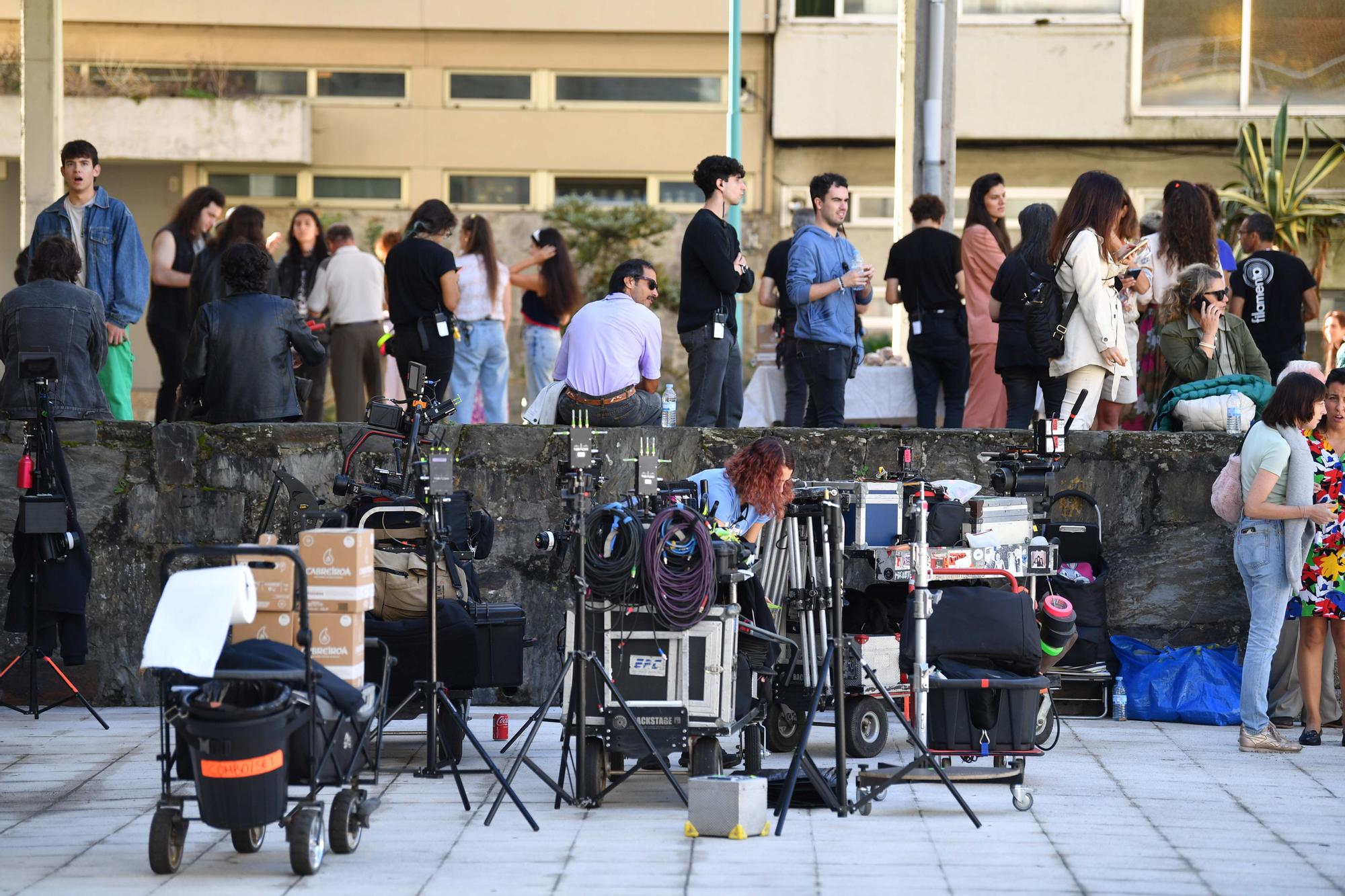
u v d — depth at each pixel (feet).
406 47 180.34
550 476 79.15
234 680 47.67
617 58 179.93
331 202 180.75
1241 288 91.76
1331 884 46.24
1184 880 46.55
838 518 55.72
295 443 79.25
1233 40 173.47
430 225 87.56
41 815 55.31
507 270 107.96
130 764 64.44
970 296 93.81
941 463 79.46
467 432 79.05
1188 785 61.21
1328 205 161.89
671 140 180.34
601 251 175.63
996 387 93.56
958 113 175.63
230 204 179.93
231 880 46.52
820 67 177.68
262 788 46.39
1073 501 80.12
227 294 86.17
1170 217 88.28
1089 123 175.01
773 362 99.35
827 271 85.46
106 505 79.51
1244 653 78.43
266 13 179.52
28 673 79.71
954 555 64.28
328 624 51.47
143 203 179.83
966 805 54.03
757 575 63.98
